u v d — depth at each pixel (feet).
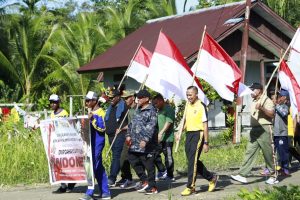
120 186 38.34
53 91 99.76
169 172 40.78
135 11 120.16
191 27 74.64
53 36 110.32
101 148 33.68
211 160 49.70
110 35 118.73
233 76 38.78
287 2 100.68
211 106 72.95
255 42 76.43
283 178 41.86
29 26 107.76
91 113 33.09
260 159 49.73
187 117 34.91
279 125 42.57
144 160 35.27
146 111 34.91
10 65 105.70
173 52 38.73
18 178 41.19
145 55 42.86
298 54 42.80
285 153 42.70
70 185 36.55
